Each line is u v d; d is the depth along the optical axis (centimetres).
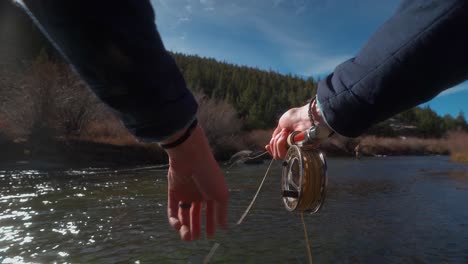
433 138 7769
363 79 99
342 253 506
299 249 516
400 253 510
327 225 652
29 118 1836
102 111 2147
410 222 681
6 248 508
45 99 1884
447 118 9256
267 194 977
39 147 1744
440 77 83
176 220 131
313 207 137
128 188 1041
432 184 1243
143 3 66
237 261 469
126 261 464
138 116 81
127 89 73
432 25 78
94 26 62
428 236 591
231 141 2623
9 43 3541
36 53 3669
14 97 1911
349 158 3080
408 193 1033
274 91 8138
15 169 1471
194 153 103
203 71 8275
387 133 6278
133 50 67
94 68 69
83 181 1185
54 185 1088
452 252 515
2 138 1712
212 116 2625
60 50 70
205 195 116
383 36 92
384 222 679
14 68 2447
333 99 109
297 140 144
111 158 1788
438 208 812
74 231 595
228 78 8231
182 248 513
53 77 1928
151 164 1853
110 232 590
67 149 1766
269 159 2248
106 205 800
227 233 587
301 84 9912
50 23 62
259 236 575
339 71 110
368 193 1031
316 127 127
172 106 82
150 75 72
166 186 1081
